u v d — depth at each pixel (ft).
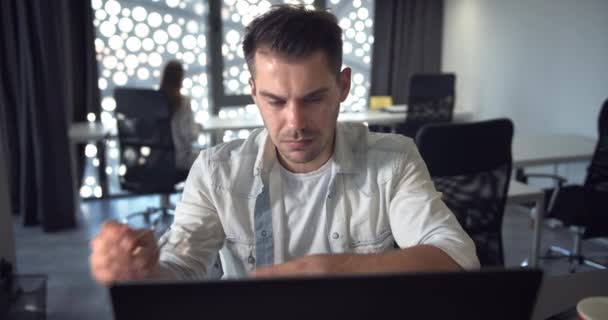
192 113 11.76
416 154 3.49
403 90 16.85
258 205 3.34
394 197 3.32
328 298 1.53
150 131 10.96
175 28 14.56
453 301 1.56
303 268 2.23
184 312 1.51
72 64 13.34
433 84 13.65
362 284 1.52
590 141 11.48
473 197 6.49
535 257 8.66
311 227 3.38
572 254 10.07
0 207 8.23
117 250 2.22
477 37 15.53
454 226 3.00
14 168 12.79
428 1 16.52
